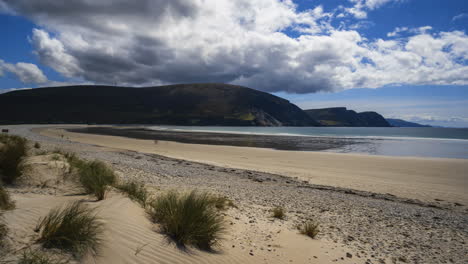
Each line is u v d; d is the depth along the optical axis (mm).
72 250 2473
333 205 8273
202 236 3703
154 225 3760
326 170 17016
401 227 6238
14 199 3744
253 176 14383
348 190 11633
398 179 14375
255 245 4188
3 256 2092
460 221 7125
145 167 14031
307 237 4902
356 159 21875
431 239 5438
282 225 5559
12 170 5488
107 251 2688
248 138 51219
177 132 73188
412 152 28578
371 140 47531
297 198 9047
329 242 4762
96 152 19484
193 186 9867
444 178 14656
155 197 5758
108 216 3463
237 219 5520
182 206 4000
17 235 2459
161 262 2861
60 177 6246
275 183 12734
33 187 5430
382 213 7578
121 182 7191
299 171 16609
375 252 4457
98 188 4766
